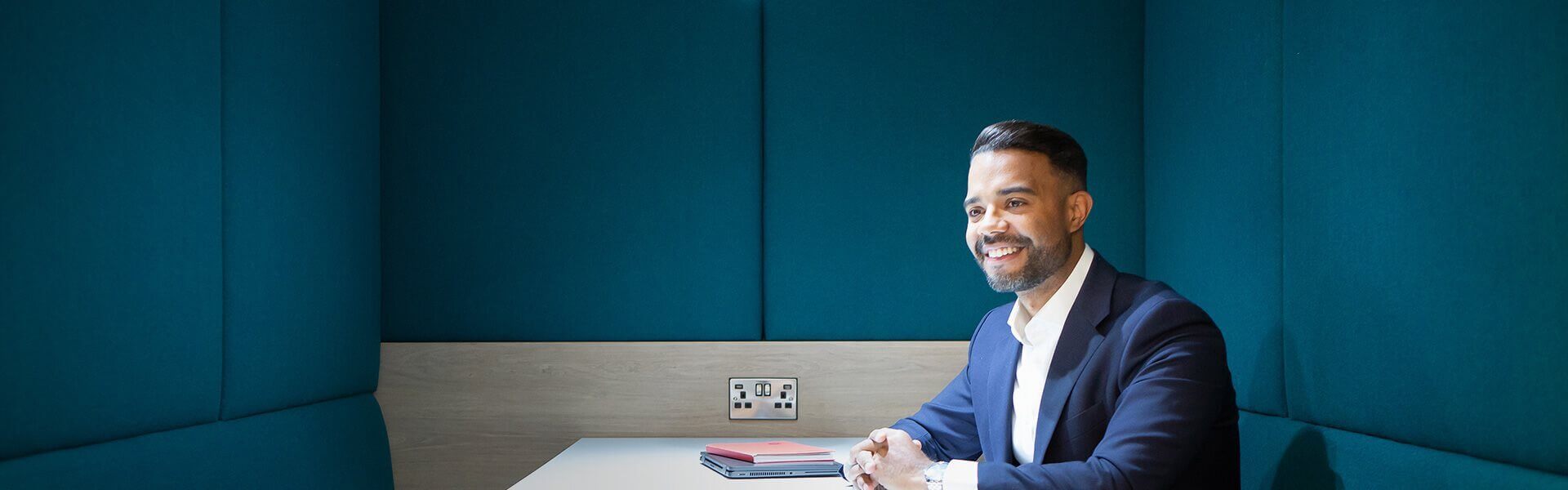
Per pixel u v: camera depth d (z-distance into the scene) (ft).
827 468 6.08
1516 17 4.00
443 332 8.40
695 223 8.37
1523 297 3.93
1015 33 8.37
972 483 4.70
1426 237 4.54
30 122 4.62
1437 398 4.46
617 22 8.43
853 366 8.05
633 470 6.37
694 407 8.07
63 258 4.81
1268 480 5.96
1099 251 8.31
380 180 8.40
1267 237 6.08
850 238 8.36
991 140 5.45
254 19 6.39
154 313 5.43
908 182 8.34
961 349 8.05
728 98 8.38
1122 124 8.34
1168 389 4.79
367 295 8.01
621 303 8.37
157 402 5.45
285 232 6.75
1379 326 4.91
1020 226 5.29
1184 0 7.42
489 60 8.44
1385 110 4.87
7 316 4.48
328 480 7.05
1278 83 5.95
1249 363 6.35
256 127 6.40
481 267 8.41
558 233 8.39
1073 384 5.21
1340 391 5.26
